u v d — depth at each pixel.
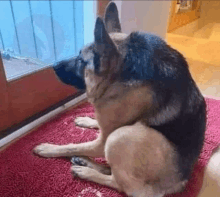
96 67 1.02
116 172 1.14
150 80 1.00
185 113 1.03
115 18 1.34
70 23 2.53
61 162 1.40
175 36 2.27
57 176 1.31
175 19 2.64
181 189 1.22
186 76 1.04
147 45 1.03
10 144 1.55
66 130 1.71
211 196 1.24
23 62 1.91
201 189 1.28
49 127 1.73
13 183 1.25
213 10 1.84
